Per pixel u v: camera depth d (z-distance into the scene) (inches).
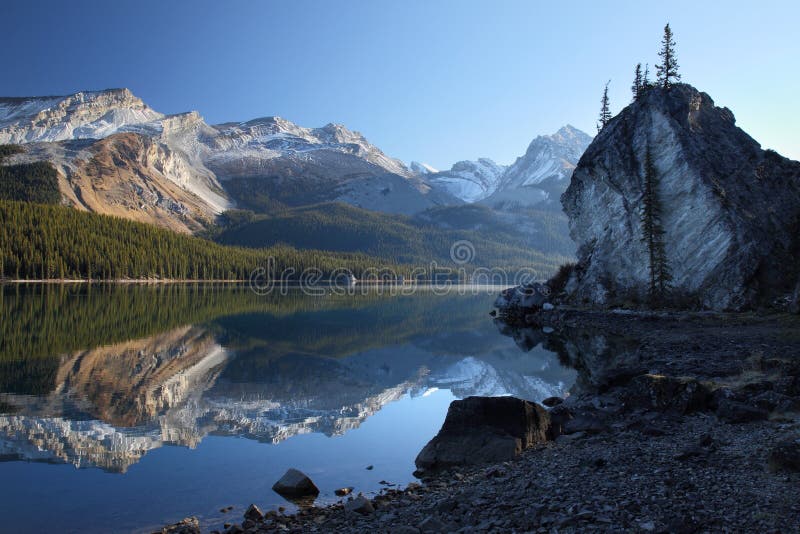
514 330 2659.9
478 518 431.5
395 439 840.9
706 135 2664.9
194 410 1019.9
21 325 2271.2
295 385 1300.4
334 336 2427.4
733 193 2411.4
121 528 506.6
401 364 1683.1
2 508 553.9
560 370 1497.3
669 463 508.1
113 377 1318.9
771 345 1334.9
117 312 3083.2
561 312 2736.2
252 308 3966.5
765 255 2166.6
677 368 1063.0
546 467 564.1
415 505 504.7
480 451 672.4
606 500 421.1
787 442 462.3
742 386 767.1
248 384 1296.8
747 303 2081.7
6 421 901.2
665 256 2456.9
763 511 367.6
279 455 752.3
